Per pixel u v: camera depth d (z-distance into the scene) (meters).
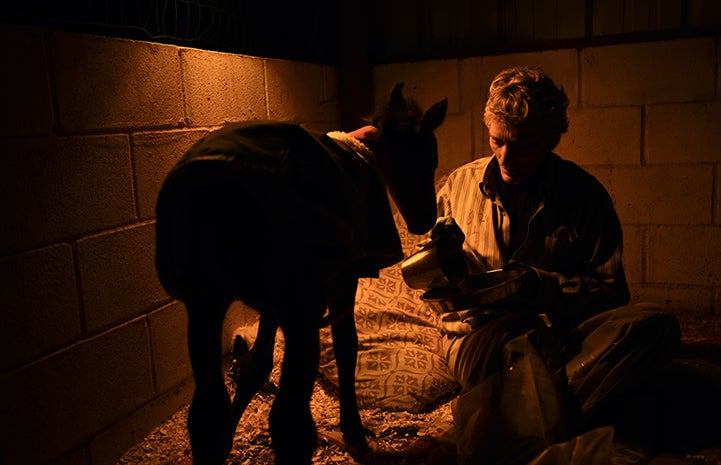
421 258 2.19
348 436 2.28
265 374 2.11
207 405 1.62
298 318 1.61
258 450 2.34
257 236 1.59
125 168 2.45
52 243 2.11
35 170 2.04
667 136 3.79
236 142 1.57
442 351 2.96
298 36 3.97
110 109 2.37
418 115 2.14
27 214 2.01
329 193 1.65
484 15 4.21
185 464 2.33
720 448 2.06
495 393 2.15
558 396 2.04
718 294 3.79
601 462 1.87
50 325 2.11
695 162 3.76
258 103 3.37
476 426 2.12
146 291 2.59
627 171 3.91
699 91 3.69
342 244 1.69
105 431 2.37
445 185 2.68
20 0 2.04
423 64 4.25
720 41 3.61
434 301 2.24
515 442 2.02
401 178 2.14
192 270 1.63
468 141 4.25
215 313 1.66
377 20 4.43
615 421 2.17
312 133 1.83
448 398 2.79
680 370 2.38
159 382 2.68
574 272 2.39
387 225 2.01
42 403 2.08
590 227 2.35
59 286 2.14
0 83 1.91
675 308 3.91
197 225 1.59
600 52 3.85
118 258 2.42
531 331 2.21
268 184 1.53
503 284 2.07
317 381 2.92
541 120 2.08
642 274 3.97
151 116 2.59
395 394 2.71
